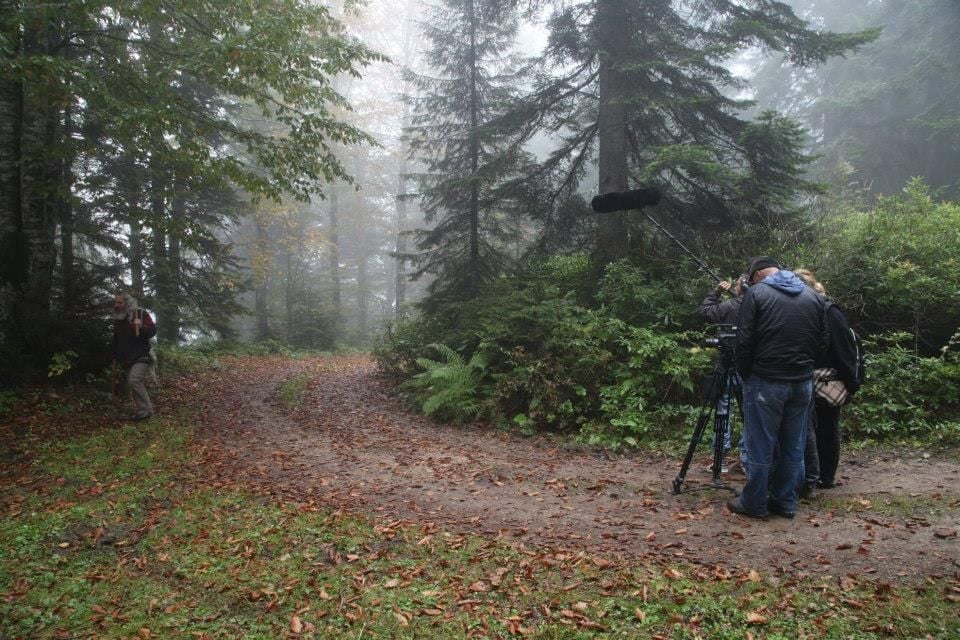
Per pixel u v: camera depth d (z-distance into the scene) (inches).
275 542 169.8
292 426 344.2
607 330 326.0
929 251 319.3
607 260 399.5
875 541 150.5
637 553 153.9
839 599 123.5
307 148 392.8
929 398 263.0
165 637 122.7
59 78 295.9
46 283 391.2
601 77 414.0
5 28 284.2
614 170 406.3
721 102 393.1
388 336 552.1
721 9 397.4
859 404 265.7
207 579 148.3
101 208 518.9
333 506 202.2
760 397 169.3
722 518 175.2
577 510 190.7
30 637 123.1
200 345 719.1
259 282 888.3
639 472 232.4
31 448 272.2
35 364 361.7
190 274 701.9
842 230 350.3
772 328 167.6
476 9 505.4
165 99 335.9
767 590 129.4
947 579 128.3
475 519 185.6
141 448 281.1
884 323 311.6
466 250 518.9
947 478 195.6
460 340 431.8
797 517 172.2
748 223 389.4
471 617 127.0
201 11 354.9
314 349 920.9
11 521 189.3
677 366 294.0
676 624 119.2
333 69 370.0
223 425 342.6
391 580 144.2
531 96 448.1
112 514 195.9
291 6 355.9
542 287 402.0
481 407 336.2
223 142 646.5
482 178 455.5
